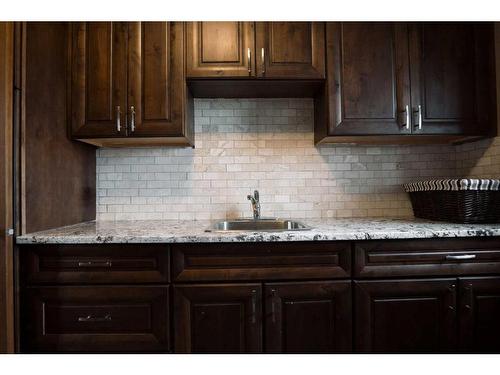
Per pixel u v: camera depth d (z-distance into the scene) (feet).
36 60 4.84
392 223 5.71
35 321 4.61
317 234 4.61
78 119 5.56
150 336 4.65
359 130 5.58
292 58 5.61
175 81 5.53
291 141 6.84
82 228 5.46
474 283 4.73
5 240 4.34
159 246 4.66
